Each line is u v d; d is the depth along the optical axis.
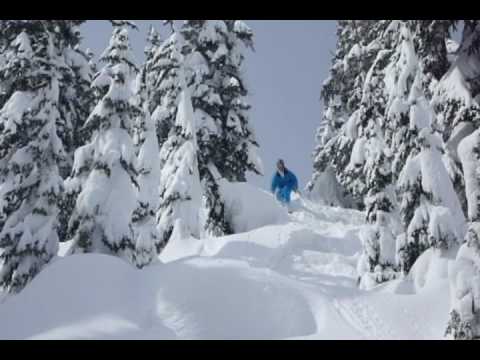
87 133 14.63
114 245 12.89
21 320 8.65
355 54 17.66
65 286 9.28
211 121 19.78
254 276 9.43
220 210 19.28
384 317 9.06
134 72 14.73
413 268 10.91
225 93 20.81
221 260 10.13
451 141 11.20
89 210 12.95
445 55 12.34
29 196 14.09
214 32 20.86
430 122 11.28
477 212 7.61
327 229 18.42
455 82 11.02
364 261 12.46
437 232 10.40
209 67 21.09
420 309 9.39
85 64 19.00
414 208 11.38
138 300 9.12
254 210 18.98
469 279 7.40
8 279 13.71
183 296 8.98
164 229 17.19
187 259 10.34
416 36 12.52
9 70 14.89
